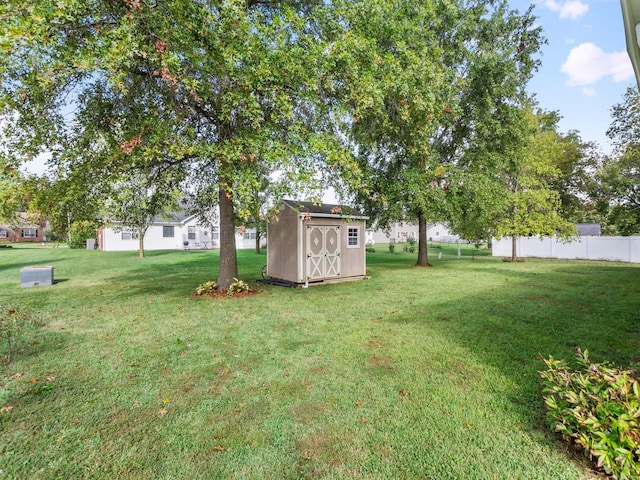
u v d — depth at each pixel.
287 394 3.23
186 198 10.41
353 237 11.68
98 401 3.12
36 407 3.00
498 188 13.27
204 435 2.60
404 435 2.56
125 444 2.49
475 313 6.38
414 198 12.12
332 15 6.36
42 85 4.18
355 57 6.14
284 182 6.30
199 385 3.44
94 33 4.58
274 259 11.09
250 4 7.57
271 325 5.64
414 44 7.68
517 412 2.85
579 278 11.20
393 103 7.15
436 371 3.73
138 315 6.34
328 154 6.23
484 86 12.27
